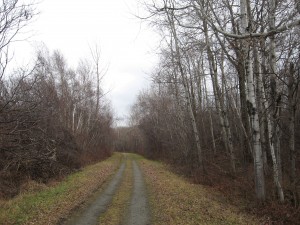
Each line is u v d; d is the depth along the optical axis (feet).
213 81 71.82
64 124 92.38
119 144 316.19
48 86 68.95
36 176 55.57
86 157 104.17
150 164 113.50
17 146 50.24
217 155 75.10
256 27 36.99
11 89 46.62
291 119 36.88
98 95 129.08
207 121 96.32
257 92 43.16
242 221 31.40
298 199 35.14
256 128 37.42
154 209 38.24
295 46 38.88
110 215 35.40
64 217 33.65
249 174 51.67
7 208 34.73
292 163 37.06
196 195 43.83
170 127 104.99
